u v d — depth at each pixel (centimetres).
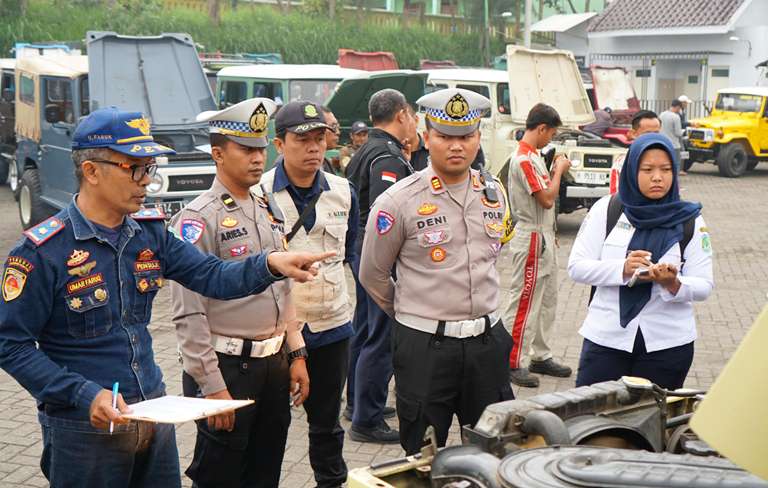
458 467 243
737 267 1016
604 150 1186
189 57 1107
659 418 286
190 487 445
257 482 380
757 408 142
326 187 414
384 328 483
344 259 425
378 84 1118
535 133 582
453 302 356
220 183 355
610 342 379
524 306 588
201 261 303
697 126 2009
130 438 282
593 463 219
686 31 2633
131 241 286
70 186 1065
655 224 373
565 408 270
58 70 1091
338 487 415
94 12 2402
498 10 2930
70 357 276
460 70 1393
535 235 582
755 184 1856
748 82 2584
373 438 498
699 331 746
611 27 2842
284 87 1183
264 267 291
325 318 400
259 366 353
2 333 267
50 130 1101
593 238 389
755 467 141
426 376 357
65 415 274
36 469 466
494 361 365
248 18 2573
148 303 292
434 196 360
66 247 272
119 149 271
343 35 2627
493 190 371
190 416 252
